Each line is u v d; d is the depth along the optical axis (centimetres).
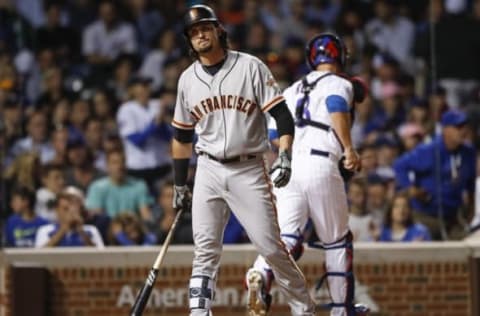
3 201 3969
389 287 3603
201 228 2836
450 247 3609
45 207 4147
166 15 6012
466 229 3859
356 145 4678
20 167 4194
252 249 3584
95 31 5888
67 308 3619
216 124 2789
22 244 3944
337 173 3072
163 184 4272
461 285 3603
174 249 3609
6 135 4606
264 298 2964
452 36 4888
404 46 5803
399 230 3891
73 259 3619
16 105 4728
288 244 3039
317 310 3566
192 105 2802
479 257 3588
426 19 5794
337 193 3072
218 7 5994
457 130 3912
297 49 5572
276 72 5331
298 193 3067
